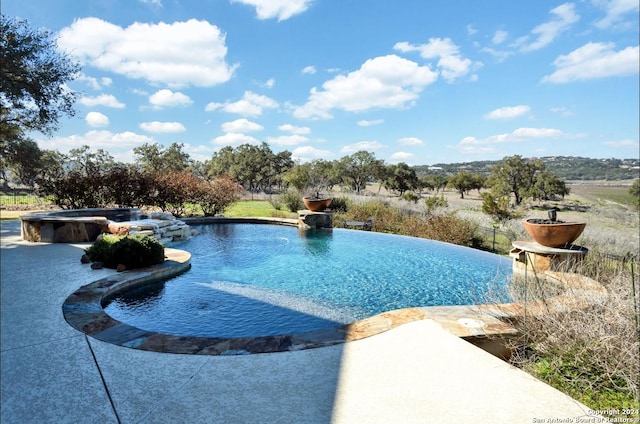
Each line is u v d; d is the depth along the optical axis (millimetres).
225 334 4047
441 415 2070
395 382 2461
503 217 15414
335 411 2135
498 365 2680
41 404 2242
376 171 48750
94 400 2285
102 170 14961
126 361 2826
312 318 4594
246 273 6734
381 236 11305
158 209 16406
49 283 5137
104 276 5535
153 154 42344
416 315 3699
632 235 11227
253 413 2129
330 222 12898
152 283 5879
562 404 2180
